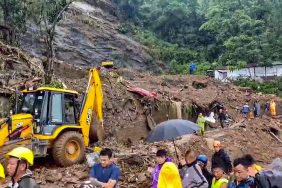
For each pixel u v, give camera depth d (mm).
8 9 25250
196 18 61656
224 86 34625
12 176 4359
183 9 60625
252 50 51000
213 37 60156
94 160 11961
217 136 19625
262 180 5109
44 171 11828
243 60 51000
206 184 6203
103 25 45469
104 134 17406
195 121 25125
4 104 16266
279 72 46781
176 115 23641
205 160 6996
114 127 19531
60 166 12547
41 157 12695
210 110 26125
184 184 6297
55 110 12859
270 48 52375
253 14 60750
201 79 34094
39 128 12484
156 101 22969
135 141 19750
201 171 6418
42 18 24453
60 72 23578
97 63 39719
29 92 13102
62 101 13102
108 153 6070
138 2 60719
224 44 54125
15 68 20250
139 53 44500
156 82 29328
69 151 12773
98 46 41531
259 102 31984
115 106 20969
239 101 30375
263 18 60250
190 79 33312
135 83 27500
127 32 48688
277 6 59469
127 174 12062
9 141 11758
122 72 30219
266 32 54656
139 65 43719
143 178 11742
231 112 27922
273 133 24734
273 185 5086
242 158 5258
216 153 7645
